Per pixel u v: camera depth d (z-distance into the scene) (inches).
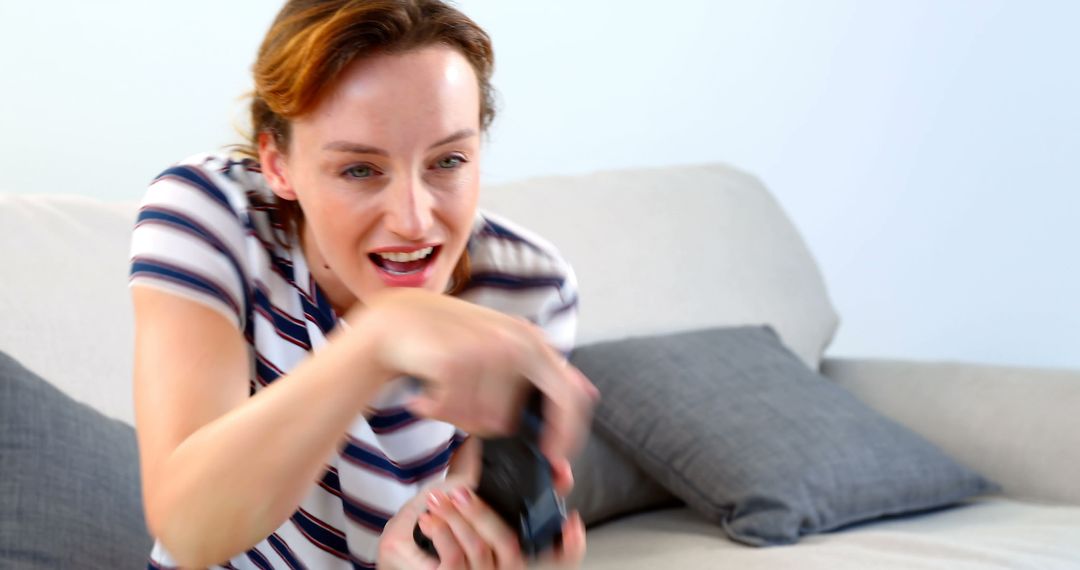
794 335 89.0
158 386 36.5
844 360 93.4
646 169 90.2
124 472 50.2
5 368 48.7
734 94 115.1
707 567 63.2
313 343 44.4
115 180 86.3
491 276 48.4
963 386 84.9
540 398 25.7
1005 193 130.7
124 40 85.7
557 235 79.9
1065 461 77.2
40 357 55.4
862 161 123.5
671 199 87.9
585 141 107.1
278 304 44.2
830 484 70.3
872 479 72.1
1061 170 132.5
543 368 25.2
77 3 83.7
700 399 73.5
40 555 44.1
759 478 69.1
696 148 113.7
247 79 90.7
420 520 32.9
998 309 131.1
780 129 118.3
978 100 129.1
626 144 109.4
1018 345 132.0
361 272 36.9
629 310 80.4
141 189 87.4
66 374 55.9
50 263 58.6
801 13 118.0
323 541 47.8
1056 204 132.4
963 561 62.4
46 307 57.0
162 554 44.0
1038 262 132.3
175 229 41.3
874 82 123.3
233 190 43.1
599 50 107.0
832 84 120.7
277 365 44.8
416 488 49.3
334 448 28.0
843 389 80.6
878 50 123.0
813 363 90.4
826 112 120.8
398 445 47.6
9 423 46.9
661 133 111.4
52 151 83.7
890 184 125.3
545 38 104.0
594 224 82.3
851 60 121.6
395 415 46.8
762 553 65.2
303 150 35.8
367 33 33.6
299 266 43.8
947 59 126.8
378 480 47.1
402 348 25.4
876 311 126.0
